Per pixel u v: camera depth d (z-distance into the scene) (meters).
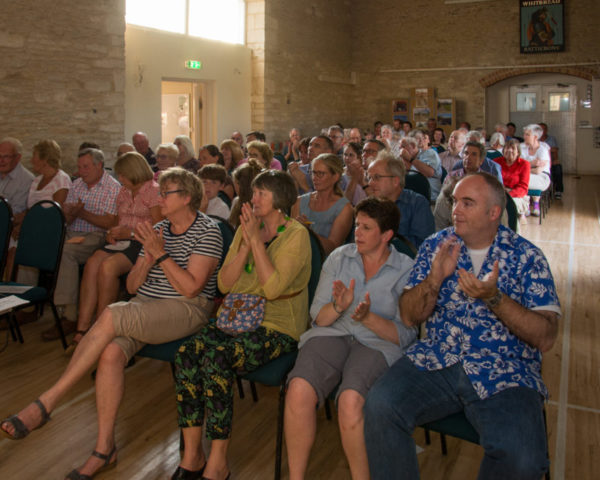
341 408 1.92
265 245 2.31
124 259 3.24
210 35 10.00
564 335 3.54
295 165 4.32
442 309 1.96
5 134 6.20
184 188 2.46
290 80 11.55
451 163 6.45
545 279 1.84
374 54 13.67
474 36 12.77
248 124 10.91
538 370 1.88
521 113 13.18
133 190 3.56
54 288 3.25
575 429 2.48
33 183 4.22
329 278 2.21
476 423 1.77
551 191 9.11
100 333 2.22
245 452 2.36
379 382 1.89
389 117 13.70
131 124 8.45
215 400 2.06
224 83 10.19
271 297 2.21
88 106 6.98
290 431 1.97
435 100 13.14
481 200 1.86
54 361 3.22
